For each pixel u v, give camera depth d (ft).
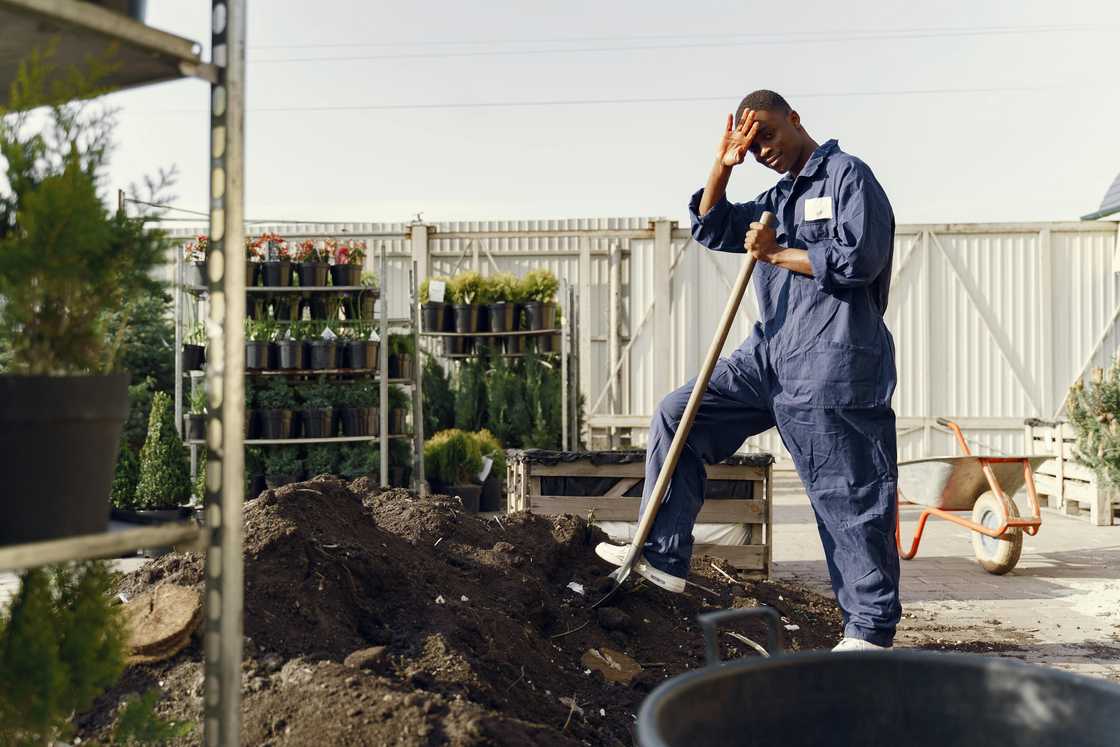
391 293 44.65
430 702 6.79
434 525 11.98
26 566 4.18
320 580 8.68
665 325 42.45
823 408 10.68
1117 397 20.21
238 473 5.18
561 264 44.34
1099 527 26.61
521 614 10.17
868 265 10.16
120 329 5.50
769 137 11.32
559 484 17.25
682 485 11.52
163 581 8.91
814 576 19.33
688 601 12.62
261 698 7.05
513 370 36.45
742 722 4.08
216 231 5.15
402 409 28.43
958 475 19.65
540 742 6.92
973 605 16.56
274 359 26.45
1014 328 41.06
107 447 4.79
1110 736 4.02
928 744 4.35
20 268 4.56
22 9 4.25
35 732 5.00
